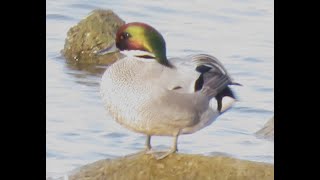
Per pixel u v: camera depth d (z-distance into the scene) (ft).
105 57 62.69
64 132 50.26
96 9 66.08
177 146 47.16
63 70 60.29
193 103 43.11
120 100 42.98
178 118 43.04
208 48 64.85
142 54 43.14
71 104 53.88
